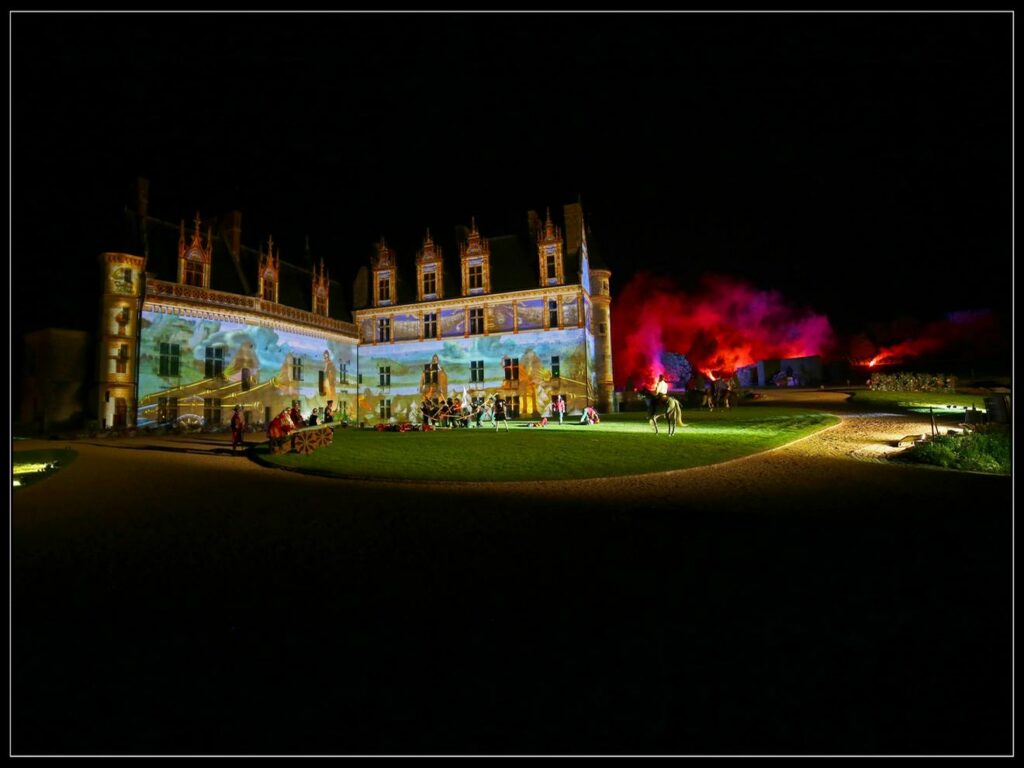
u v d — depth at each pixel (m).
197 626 5.95
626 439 22.33
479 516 10.78
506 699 4.46
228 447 24.70
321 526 10.20
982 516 9.59
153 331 32.12
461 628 5.76
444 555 8.29
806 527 9.21
